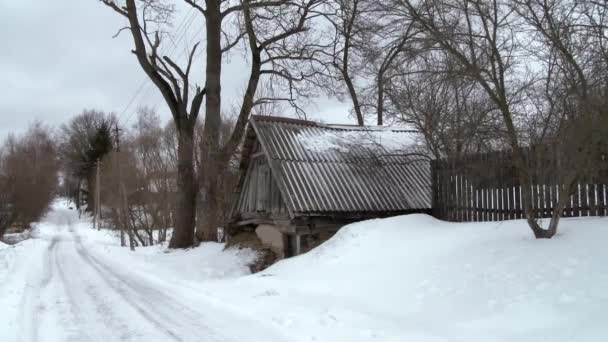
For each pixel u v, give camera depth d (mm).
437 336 5969
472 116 12117
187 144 21094
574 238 7438
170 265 16188
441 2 8914
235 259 15602
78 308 9453
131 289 11766
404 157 15555
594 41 7617
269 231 15648
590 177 8523
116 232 45781
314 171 14039
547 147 9383
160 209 33781
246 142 15727
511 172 10664
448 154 13547
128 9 20391
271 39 21547
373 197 13852
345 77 24156
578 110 7484
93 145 74125
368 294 8164
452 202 12523
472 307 6547
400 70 11211
